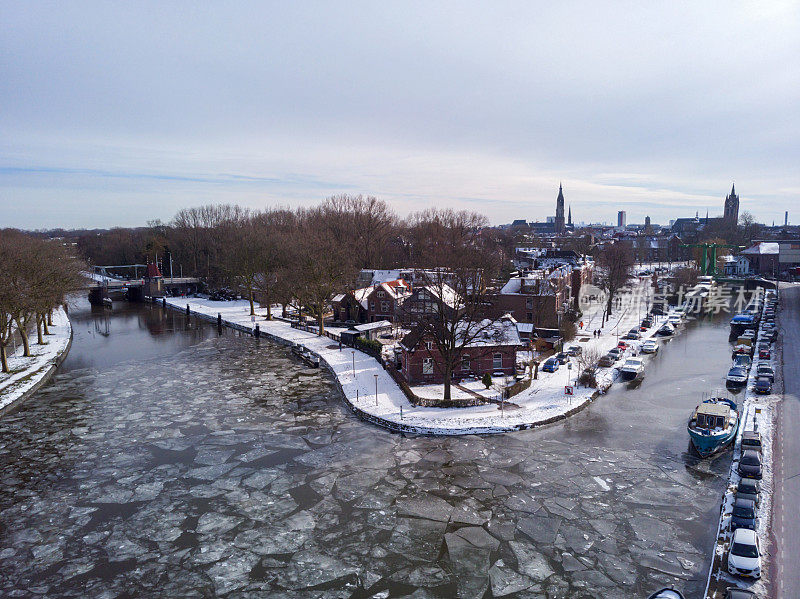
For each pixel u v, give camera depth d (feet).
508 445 142.10
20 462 135.33
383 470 129.18
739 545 86.53
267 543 100.68
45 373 213.25
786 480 112.78
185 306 419.33
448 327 207.41
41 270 241.96
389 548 98.68
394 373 200.75
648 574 89.81
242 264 376.48
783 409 155.53
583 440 144.25
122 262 641.81
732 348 254.68
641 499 113.39
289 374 218.59
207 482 124.26
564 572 90.99
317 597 86.02
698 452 132.77
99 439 150.00
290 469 130.52
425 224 600.80
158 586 88.99
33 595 86.84
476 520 107.24
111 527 106.32
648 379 201.26
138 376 216.33
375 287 310.04
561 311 290.97
